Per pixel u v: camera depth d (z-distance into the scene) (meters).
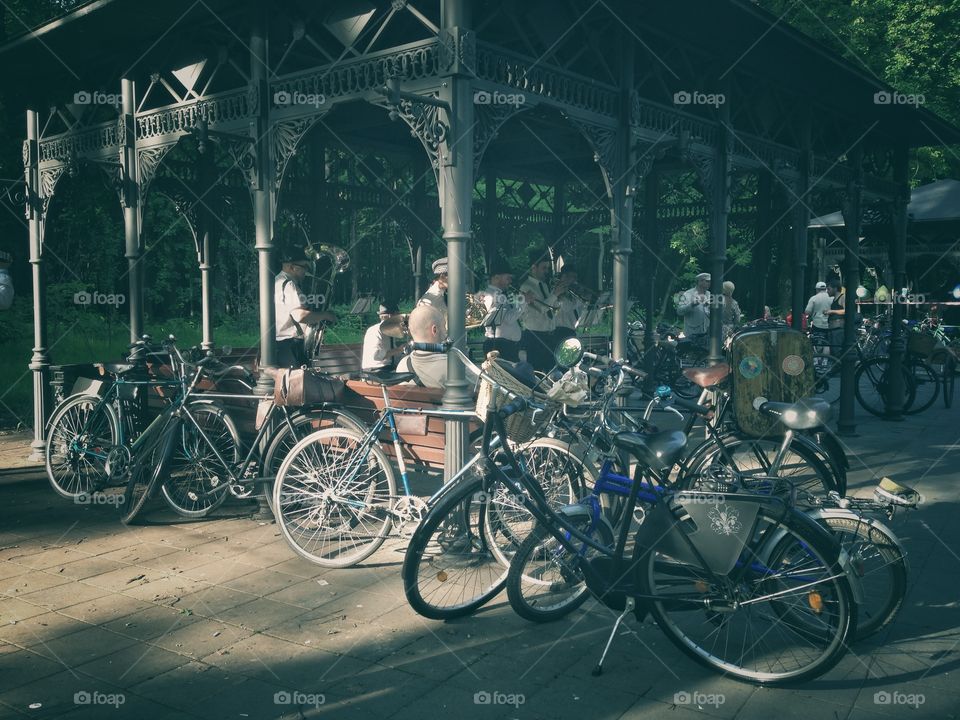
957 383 14.05
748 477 3.64
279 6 5.89
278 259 9.75
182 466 5.71
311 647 3.61
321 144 9.73
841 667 3.42
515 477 3.85
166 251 19.02
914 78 23.98
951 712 3.06
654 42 7.06
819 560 3.29
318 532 4.79
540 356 9.45
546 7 5.67
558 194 13.30
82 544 5.09
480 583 4.23
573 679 3.33
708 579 3.43
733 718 3.02
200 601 4.14
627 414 4.58
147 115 6.92
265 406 5.53
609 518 3.98
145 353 6.39
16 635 3.73
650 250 12.09
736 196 11.77
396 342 8.10
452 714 3.04
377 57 5.20
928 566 4.63
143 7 6.02
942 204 12.40
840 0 23.23
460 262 4.83
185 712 3.04
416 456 5.22
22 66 7.50
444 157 4.78
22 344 13.27
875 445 8.24
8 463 7.47
